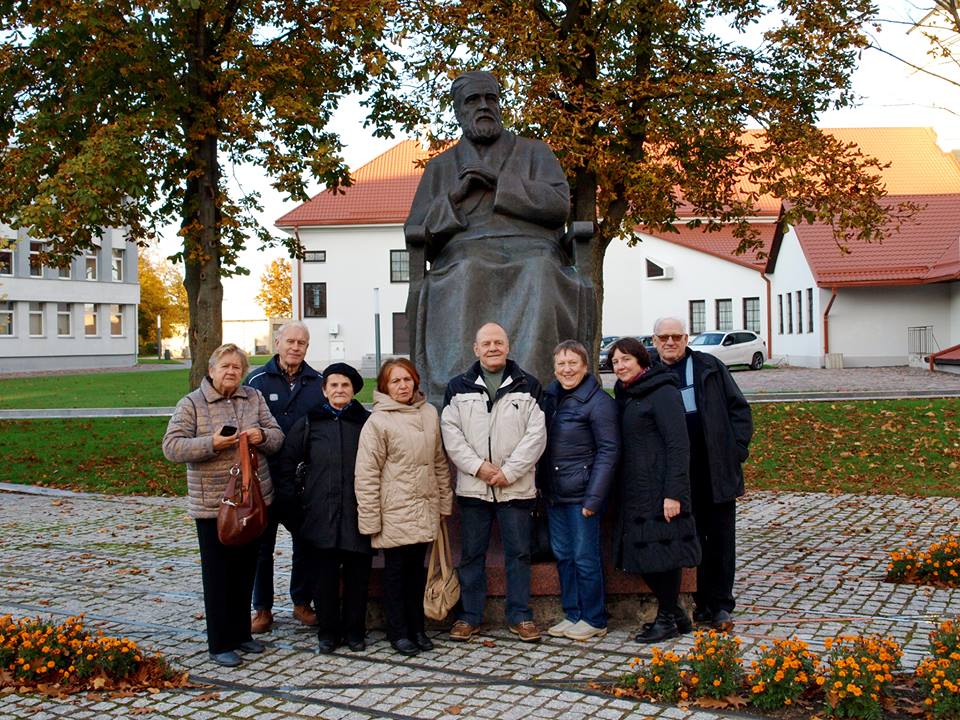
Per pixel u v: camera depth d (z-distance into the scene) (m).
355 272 43.66
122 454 15.80
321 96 18.42
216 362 5.47
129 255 53.25
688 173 18.50
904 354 33.00
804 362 35.59
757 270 40.91
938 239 33.41
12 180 16.88
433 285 6.80
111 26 15.98
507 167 7.07
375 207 43.88
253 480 5.26
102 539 9.75
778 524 9.98
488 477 5.52
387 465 5.47
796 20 17.11
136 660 5.21
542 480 5.80
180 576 7.93
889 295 33.03
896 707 4.50
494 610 6.08
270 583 6.22
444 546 5.81
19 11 16.62
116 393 28.33
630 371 5.68
